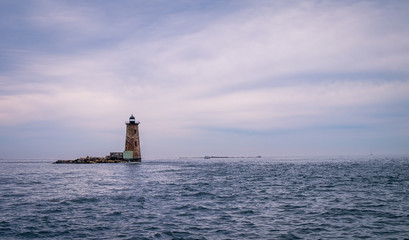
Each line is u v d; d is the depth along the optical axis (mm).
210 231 20000
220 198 32438
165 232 19875
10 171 84938
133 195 34594
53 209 26984
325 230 19953
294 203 29266
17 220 23094
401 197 32094
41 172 79188
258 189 39688
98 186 44125
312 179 53406
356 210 25688
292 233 19359
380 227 20562
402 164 115812
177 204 29031
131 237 18938
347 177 56562
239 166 110812
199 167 103000
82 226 21422
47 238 18938
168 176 62375
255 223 21844
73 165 124875
